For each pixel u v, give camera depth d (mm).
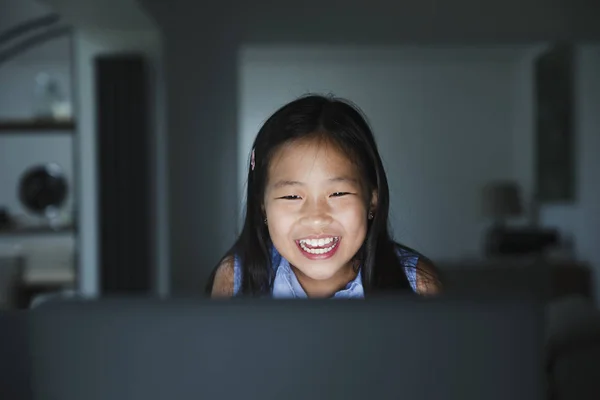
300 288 744
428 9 4312
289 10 4383
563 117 5574
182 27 4340
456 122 7156
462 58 6941
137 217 3854
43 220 3938
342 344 485
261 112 7113
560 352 2355
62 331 486
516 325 483
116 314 486
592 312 2635
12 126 3641
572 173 5410
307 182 654
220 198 4375
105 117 3834
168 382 485
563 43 4590
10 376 487
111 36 3912
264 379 485
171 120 4332
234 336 485
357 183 666
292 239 664
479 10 4312
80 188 3838
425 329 484
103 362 486
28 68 4688
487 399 483
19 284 3629
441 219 7141
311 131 663
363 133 689
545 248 5648
